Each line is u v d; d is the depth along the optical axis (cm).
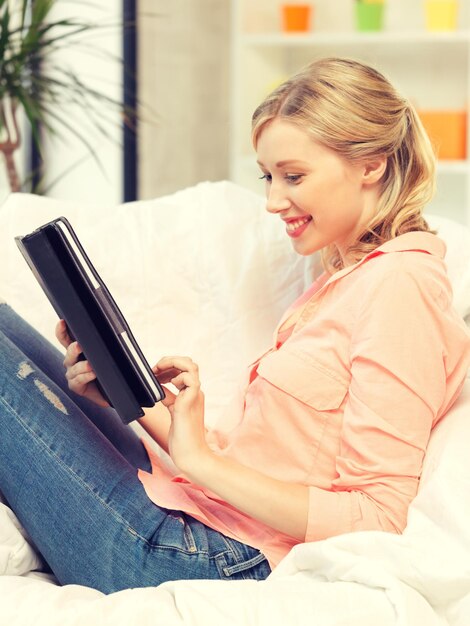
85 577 150
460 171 418
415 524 136
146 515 151
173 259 205
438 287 149
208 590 134
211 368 200
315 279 203
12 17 393
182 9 466
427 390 146
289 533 145
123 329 144
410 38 427
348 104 156
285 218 161
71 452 151
